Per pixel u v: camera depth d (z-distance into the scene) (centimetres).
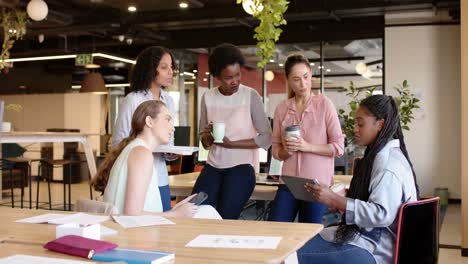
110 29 919
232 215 340
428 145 929
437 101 924
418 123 934
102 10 918
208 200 343
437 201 234
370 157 245
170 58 324
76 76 1402
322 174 317
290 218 319
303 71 321
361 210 234
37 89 1420
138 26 960
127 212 237
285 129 312
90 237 177
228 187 341
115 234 190
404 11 909
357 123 254
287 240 178
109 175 253
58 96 1427
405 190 237
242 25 1032
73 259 155
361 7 839
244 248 167
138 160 242
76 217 223
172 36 1102
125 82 1388
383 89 952
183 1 835
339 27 988
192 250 165
